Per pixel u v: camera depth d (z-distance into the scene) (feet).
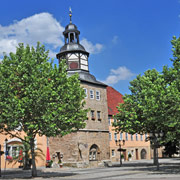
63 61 86.33
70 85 82.12
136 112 116.88
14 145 122.52
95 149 136.56
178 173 75.92
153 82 119.85
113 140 168.55
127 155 178.70
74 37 145.59
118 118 122.52
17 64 79.87
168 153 161.58
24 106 72.64
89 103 136.98
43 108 74.95
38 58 82.23
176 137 88.17
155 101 81.05
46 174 90.48
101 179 67.62
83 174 87.45
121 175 77.61
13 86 75.36
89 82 138.72
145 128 116.47
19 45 83.82
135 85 123.95
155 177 66.13
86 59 144.77
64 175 85.05
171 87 80.18
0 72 76.79
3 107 73.20
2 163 118.62
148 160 177.47
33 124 75.25
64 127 80.02
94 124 137.49
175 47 87.56
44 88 74.43
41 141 129.59
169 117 75.92
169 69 86.63
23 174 94.68
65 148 130.21
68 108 80.07
